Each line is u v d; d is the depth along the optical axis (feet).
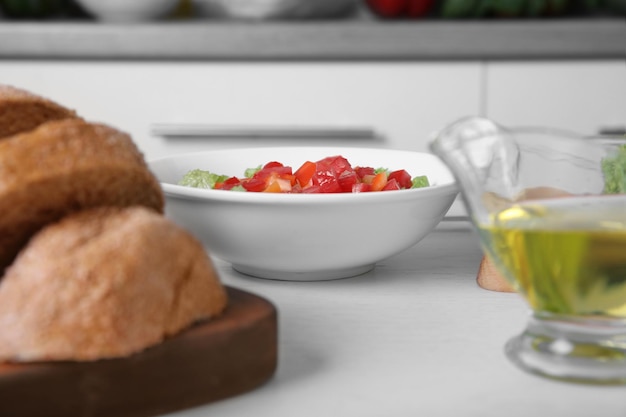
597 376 1.65
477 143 1.83
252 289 2.38
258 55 6.36
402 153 3.05
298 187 2.66
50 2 7.24
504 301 2.25
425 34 6.33
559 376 1.66
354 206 2.26
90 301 1.52
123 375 1.52
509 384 1.65
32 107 2.07
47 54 6.39
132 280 1.55
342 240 2.34
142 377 1.54
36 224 1.71
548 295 1.73
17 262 1.58
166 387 1.56
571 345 1.73
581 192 1.86
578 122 6.48
